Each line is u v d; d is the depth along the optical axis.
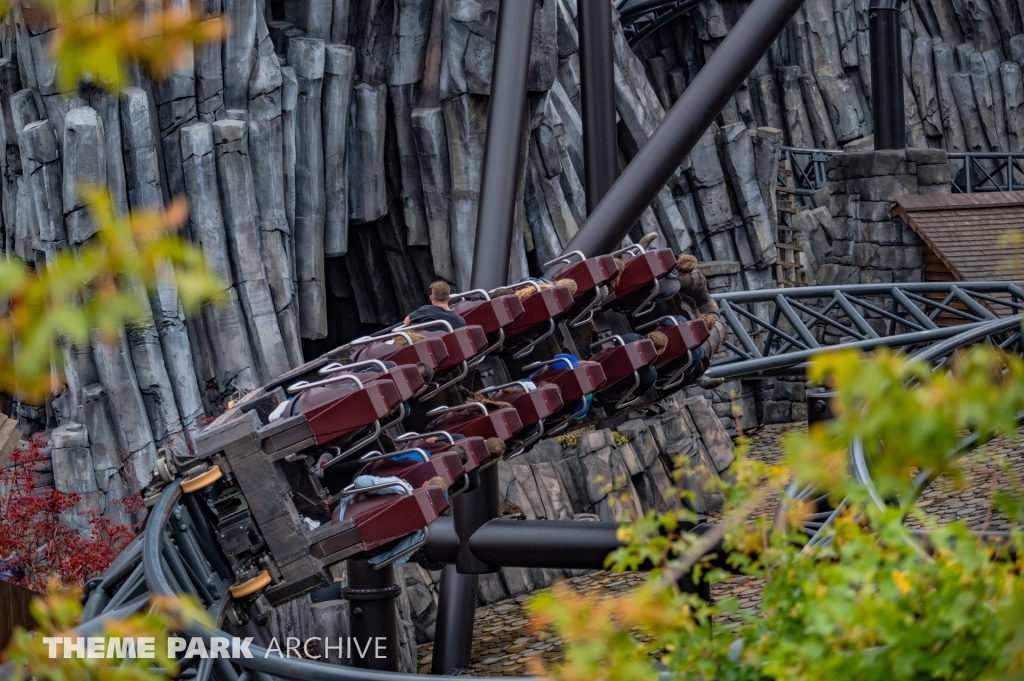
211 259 19.39
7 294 1.44
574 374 10.40
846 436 2.04
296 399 7.45
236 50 20.25
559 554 12.20
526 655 17.08
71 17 1.44
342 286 24.78
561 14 25.98
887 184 27.41
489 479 12.63
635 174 13.60
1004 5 45.12
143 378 18.27
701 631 3.13
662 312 12.77
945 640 2.72
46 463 17.73
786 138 43.91
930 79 45.31
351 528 7.06
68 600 2.35
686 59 42.75
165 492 6.88
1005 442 18.20
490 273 13.11
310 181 21.69
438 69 22.45
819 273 29.09
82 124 17.72
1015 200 27.31
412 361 8.45
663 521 3.30
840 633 2.95
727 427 27.42
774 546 3.18
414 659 17.28
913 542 3.46
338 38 22.36
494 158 13.66
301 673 5.89
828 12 43.41
